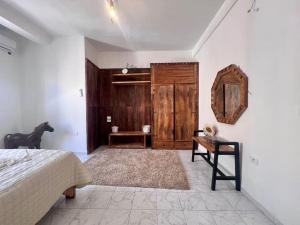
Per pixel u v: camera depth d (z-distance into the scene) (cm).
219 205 221
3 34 425
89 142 460
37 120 457
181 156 426
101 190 259
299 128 158
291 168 166
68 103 449
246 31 238
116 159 401
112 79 546
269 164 196
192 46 500
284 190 175
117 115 554
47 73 450
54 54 446
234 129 274
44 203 172
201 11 319
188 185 274
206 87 414
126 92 551
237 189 257
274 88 188
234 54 272
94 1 288
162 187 268
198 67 485
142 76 543
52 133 456
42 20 355
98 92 536
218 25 334
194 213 205
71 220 193
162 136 495
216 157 255
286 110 172
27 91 455
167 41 462
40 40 409
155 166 356
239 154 258
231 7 276
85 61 440
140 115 552
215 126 355
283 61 175
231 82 279
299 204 158
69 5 301
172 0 285
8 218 131
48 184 180
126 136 557
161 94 491
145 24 368
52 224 187
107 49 522
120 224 187
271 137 193
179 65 488
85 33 418
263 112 205
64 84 447
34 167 178
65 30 402
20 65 453
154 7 305
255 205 221
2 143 405
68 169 221
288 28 169
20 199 142
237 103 260
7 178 153
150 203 226
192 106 489
